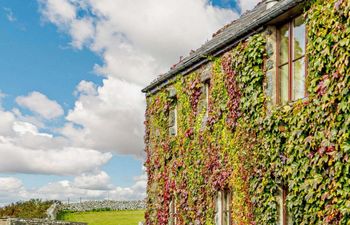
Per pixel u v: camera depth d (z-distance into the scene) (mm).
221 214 14500
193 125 16172
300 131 10641
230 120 13625
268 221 11797
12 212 32312
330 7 9977
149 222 19375
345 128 9461
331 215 9656
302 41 11453
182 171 16672
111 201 43344
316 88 10211
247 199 12680
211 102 14820
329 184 9797
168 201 17875
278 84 12195
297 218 10648
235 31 14594
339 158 9539
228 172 13727
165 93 18406
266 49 12414
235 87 13453
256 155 12328
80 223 23797
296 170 10703
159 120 18859
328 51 9969
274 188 11641
